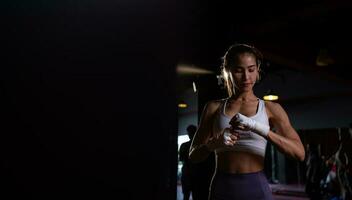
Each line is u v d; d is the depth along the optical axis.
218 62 4.81
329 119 12.23
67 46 3.82
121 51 4.20
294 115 13.38
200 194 4.53
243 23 5.32
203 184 4.51
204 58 4.87
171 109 4.47
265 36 6.20
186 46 4.74
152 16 4.53
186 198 5.36
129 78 4.18
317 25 6.92
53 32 3.75
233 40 5.15
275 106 1.63
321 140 12.30
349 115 11.63
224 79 1.84
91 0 4.07
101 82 3.97
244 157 1.53
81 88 3.82
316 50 8.07
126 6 4.34
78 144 3.66
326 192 6.71
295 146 1.47
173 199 4.25
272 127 1.66
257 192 1.48
